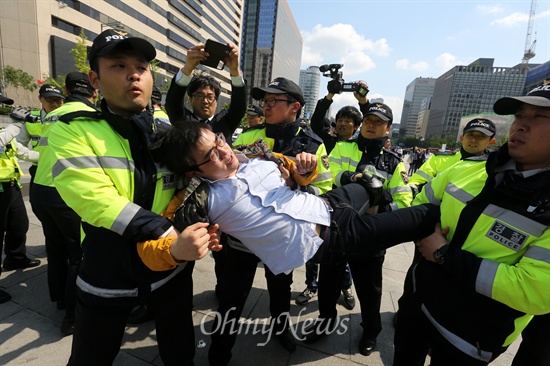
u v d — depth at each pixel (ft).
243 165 5.03
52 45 95.96
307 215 4.73
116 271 4.23
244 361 6.93
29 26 90.27
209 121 9.26
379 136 7.82
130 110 4.42
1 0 86.33
